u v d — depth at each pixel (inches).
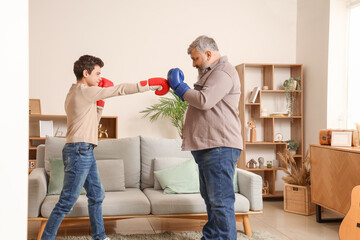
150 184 144.6
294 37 210.2
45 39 188.5
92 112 103.3
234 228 99.0
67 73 190.4
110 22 195.0
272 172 195.5
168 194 131.6
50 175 129.6
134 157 144.6
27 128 30.0
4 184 28.5
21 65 29.5
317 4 188.2
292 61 210.1
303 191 165.3
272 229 141.5
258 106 197.5
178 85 99.2
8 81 28.5
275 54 209.3
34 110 183.3
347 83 177.5
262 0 208.5
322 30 183.6
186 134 101.7
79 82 106.9
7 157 28.7
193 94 95.0
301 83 196.1
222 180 97.8
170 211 123.0
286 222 152.0
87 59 105.7
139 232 134.2
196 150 101.9
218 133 97.5
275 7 209.3
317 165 152.6
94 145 105.1
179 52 201.3
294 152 199.9
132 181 143.4
